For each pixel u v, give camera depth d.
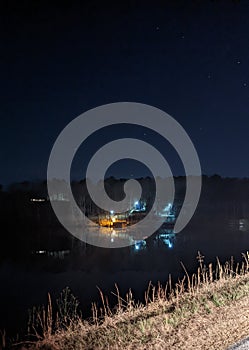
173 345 6.14
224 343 5.95
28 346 7.74
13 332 12.55
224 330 6.50
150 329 7.08
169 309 8.52
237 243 48.03
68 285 25.11
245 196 111.25
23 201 80.50
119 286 22.38
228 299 8.48
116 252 45.44
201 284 10.48
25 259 42.56
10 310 17.80
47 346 7.12
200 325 6.94
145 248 47.56
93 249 50.75
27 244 56.94
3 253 47.50
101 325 8.05
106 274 28.38
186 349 5.91
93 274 29.11
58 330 8.22
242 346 5.70
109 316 8.87
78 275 29.58
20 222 73.62
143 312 8.70
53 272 32.97
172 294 9.80
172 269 27.86
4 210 75.44
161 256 37.62
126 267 31.50
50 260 41.31
